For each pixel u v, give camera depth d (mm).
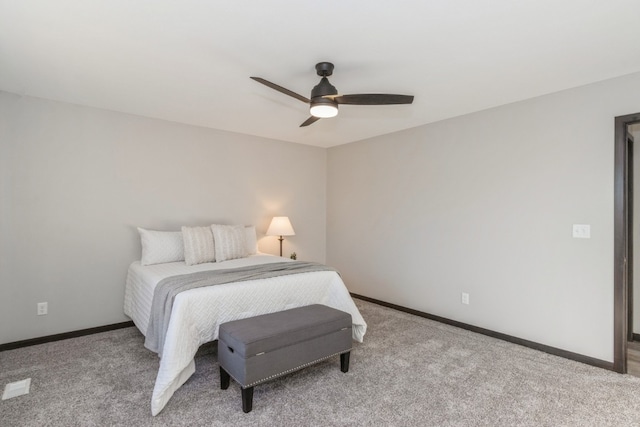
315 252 5223
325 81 2312
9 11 1732
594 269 2686
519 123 3117
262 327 2199
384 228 4414
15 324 2959
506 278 3203
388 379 2406
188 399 2129
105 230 3408
